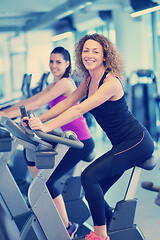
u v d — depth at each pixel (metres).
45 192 2.21
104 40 2.18
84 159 2.79
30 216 2.29
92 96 2.08
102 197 2.19
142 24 9.42
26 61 14.44
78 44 2.34
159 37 8.48
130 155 2.21
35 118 1.91
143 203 3.63
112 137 2.27
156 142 6.38
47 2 10.50
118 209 2.32
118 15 9.49
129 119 2.23
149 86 6.31
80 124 2.67
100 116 2.22
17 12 11.20
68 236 2.27
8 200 2.57
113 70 2.18
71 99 2.40
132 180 2.36
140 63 9.52
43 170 2.19
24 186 3.64
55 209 2.23
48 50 14.16
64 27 11.76
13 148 2.56
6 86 15.27
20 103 2.91
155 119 6.37
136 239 2.35
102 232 2.18
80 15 10.96
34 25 11.26
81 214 2.91
